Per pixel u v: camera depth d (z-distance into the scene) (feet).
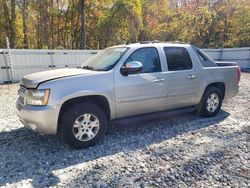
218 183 10.16
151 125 17.30
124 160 12.18
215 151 13.14
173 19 118.42
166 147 13.67
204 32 110.52
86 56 49.29
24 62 42.88
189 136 15.30
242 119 18.69
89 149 13.46
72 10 91.35
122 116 14.80
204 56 18.58
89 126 13.52
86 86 13.09
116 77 14.01
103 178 10.59
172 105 16.65
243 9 105.91
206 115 18.88
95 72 13.71
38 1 85.81
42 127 12.41
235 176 10.68
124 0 85.92
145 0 115.96
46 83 12.40
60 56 46.42
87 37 94.38
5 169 11.37
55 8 90.33
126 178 10.58
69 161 12.12
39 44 90.38
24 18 86.53
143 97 15.02
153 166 11.58
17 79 42.57
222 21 109.50
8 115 20.35
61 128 13.14
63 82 12.67
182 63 16.90
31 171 11.21
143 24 112.57
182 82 16.62
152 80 15.23
